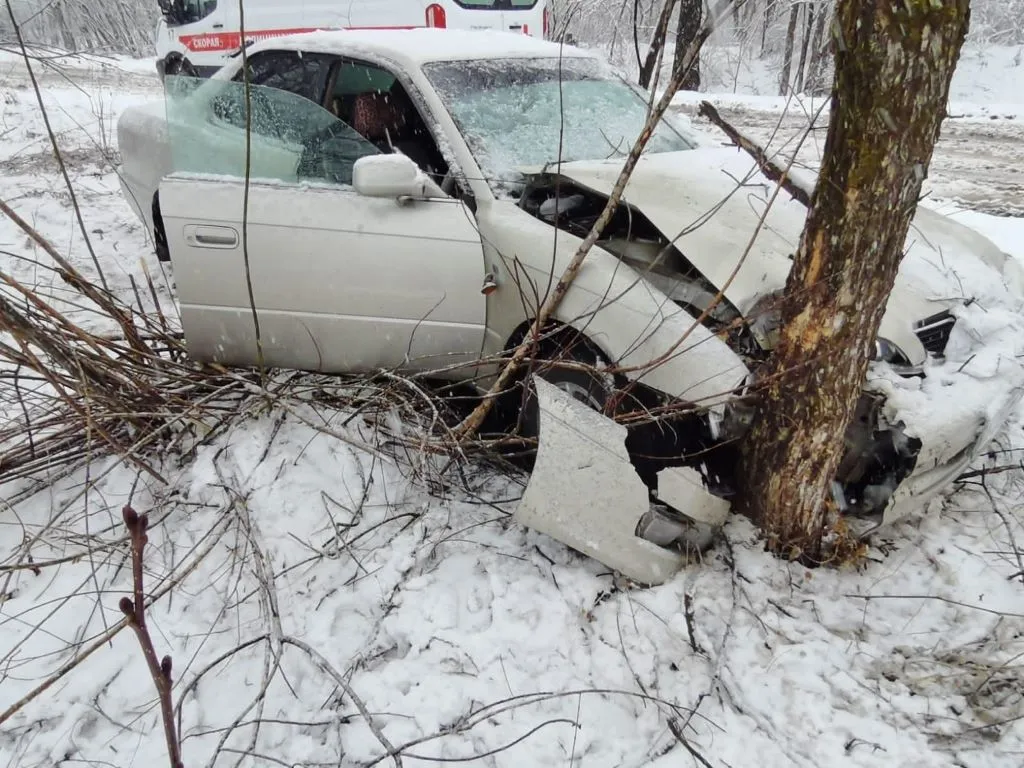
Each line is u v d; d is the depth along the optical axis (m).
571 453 2.32
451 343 2.90
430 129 3.11
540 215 2.97
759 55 20.34
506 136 3.15
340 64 3.52
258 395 2.96
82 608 2.41
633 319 2.54
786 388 2.24
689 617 2.27
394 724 2.03
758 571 2.40
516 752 1.96
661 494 2.40
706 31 2.19
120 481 2.85
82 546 2.58
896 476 2.33
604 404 2.63
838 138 1.94
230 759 1.98
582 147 3.24
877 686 2.09
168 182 2.73
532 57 3.55
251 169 2.95
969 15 1.78
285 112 3.14
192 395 3.08
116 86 11.00
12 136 7.85
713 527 2.47
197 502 2.70
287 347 2.90
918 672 2.13
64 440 2.94
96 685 2.18
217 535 2.58
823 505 2.38
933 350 2.53
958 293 2.64
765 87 18.95
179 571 2.51
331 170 3.03
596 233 2.50
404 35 3.58
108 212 5.73
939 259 2.79
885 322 2.45
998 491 2.86
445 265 2.78
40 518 2.74
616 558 2.36
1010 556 2.52
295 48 3.71
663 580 2.41
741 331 2.54
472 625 2.33
